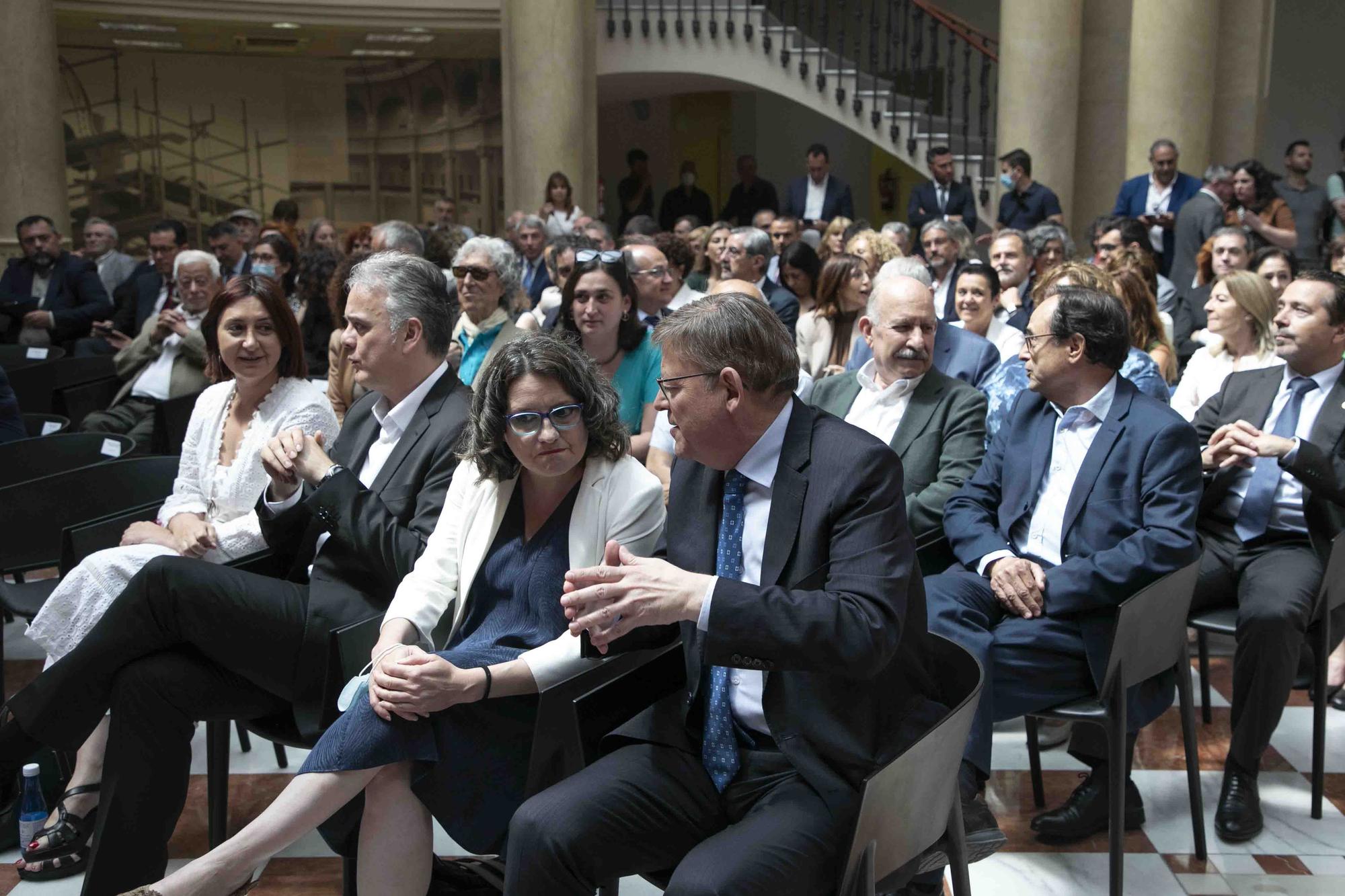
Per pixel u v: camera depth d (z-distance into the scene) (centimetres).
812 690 200
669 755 211
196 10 1227
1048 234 625
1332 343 347
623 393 419
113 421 563
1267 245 787
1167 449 299
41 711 253
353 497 266
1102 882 284
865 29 1523
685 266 618
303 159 1516
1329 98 1317
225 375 336
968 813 236
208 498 328
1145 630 269
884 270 395
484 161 1515
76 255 833
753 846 186
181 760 253
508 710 235
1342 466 322
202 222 1500
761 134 1694
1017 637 289
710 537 212
